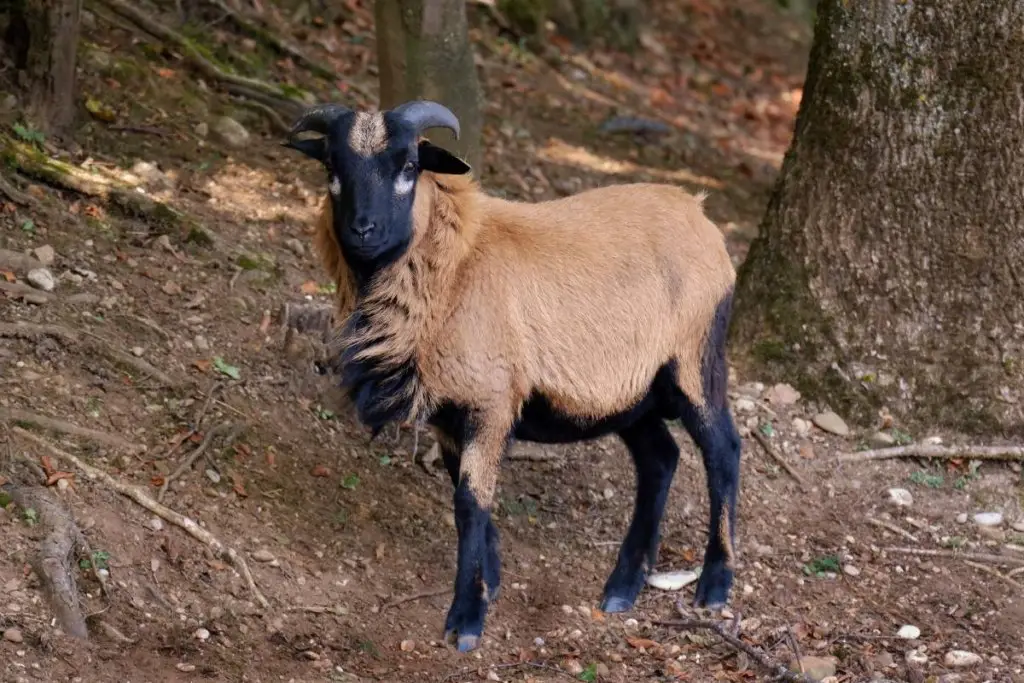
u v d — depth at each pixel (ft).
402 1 46.24
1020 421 42.32
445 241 30.48
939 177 42.57
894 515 39.81
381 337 30.66
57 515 29.43
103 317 37.32
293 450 36.40
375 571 33.42
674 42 88.22
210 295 40.34
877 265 43.57
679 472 40.47
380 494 36.35
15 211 39.65
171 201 44.62
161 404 35.35
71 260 38.93
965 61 41.81
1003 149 41.75
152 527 31.01
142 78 50.06
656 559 36.37
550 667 31.37
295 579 31.83
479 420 30.86
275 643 29.66
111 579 29.30
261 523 33.06
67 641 27.09
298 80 57.52
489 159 58.39
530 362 31.35
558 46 76.84
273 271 42.78
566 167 61.05
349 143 29.22
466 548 31.12
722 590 34.68
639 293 32.65
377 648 30.66
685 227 34.17
